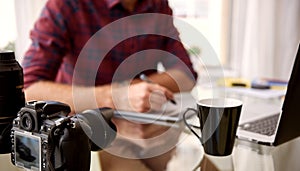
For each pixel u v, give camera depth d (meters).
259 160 0.88
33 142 0.71
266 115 1.15
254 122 1.08
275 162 0.87
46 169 0.69
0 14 1.67
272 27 2.37
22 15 1.72
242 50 2.38
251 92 1.42
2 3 1.67
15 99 0.84
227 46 2.36
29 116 0.71
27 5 1.72
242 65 2.38
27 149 0.73
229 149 0.87
